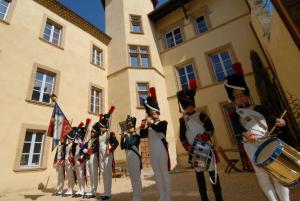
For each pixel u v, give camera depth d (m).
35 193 7.87
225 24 14.27
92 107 13.53
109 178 5.63
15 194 7.82
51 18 12.62
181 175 9.40
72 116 11.66
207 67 14.01
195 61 14.70
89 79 13.64
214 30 14.59
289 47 5.89
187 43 15.56
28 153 9.28
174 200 4.66
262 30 9.30
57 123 7.68
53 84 11.47
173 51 16.14
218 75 13.80
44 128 9.97
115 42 16.14
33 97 10.27
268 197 2.43
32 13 11.55
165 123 3.99
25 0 11.42
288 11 4.28
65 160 7.29
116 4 17.72
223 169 10.17
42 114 10.12
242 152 8.52
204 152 3.09
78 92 12.52
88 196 5.84
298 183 2.11
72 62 12.81
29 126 9.38
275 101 9.27
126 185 7.86
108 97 14.54
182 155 13.31
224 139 12.05
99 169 5.96
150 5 19.05
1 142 8.29
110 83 14.89
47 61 11.33
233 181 6.40
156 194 5.48
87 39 14.71
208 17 15.33
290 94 7.69
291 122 8.80
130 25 16.47
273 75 10.03
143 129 4.25
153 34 17.20
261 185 2.53
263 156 2.34
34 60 10.67
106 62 15.81
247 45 12.98
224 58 13.84
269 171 2.30
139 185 4.62
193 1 16.52
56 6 12.99
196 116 3.54
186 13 16.61
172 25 17.17
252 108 2.79
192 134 3.41
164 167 3.81
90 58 14.34
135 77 14.17
